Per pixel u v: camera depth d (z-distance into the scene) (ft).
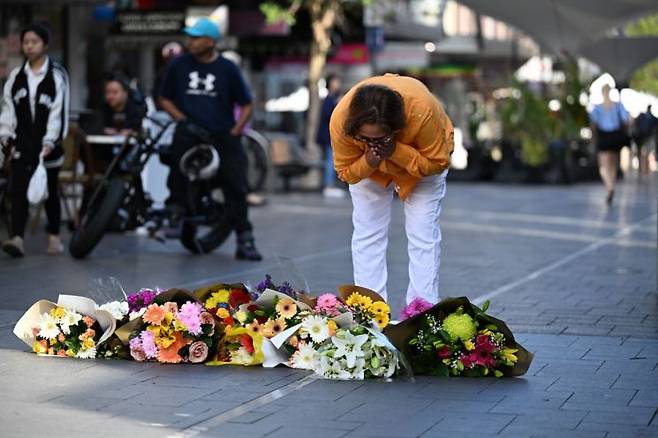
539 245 61.46
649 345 33.60
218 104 52.16
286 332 29.63
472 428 24.26
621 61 75.72
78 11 92.43
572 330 36.04
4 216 56.03
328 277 47.42
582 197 102.73
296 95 134.00
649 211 85.76
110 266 49.78
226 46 96.58
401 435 23.67
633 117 138.21
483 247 60.34
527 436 23.68
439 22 140.46
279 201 91.97
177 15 94.63
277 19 107.65
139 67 108.88
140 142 52.65
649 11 60.49
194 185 53.06
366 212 32.45
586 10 61.21
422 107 29.89
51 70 50.47
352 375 28.58
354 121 29.14
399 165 30.42
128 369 29.48
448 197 102.27
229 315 30.48
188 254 54.90
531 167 126.52
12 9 86.33
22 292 42.14
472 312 29.37
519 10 63.16
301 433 23.75
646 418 25.22
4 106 50.65
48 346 30.89
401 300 41.63
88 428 23.93
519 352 29.12
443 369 29.04
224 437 23.41
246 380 28.43
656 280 47.91
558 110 131.54
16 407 25.55
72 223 63.52
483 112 147.74
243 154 53.11
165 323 30.12
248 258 52.95
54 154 51.83
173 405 25.91
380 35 124.16
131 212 52.95
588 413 25.59
